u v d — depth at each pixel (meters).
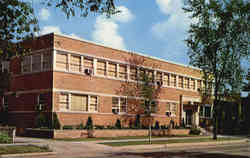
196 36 32.31
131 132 34.78
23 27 14.12
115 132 32.94
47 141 24.00
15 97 34.03
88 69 33.12
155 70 42.38
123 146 22.69
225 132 50.12
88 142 24.70
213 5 31.02
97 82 34.38
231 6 30.78
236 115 54.59
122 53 37.78
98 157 16.36
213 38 31.80
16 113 33.69
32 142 22.47
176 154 18.62
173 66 45.94
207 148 24.02
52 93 29.92
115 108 36.44
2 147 18.03
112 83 36.16
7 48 14.98
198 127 47.00
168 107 44.56
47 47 31.00
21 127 32.81
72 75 31.84
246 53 31.80
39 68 31.78
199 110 50.25
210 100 45.50
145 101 31.42
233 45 31.91
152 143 25.42
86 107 33.12
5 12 13.34
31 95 32.22
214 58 32.72
